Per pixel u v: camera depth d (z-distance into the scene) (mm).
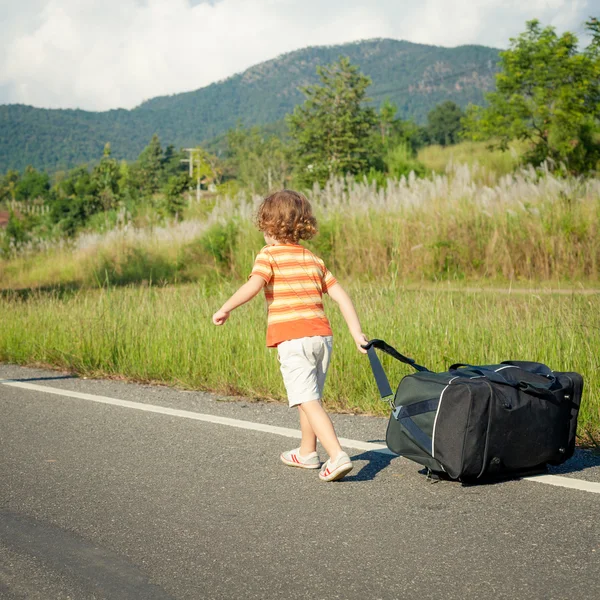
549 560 2844
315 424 3793
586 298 7383
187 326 7535
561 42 25094
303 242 15281
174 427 5059
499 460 3607
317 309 3912
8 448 4684
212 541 3129
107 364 7445
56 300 10047
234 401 5898
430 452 3648
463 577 2717
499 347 6020
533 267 13664
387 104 48719
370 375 5938
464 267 14117
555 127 24656
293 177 38875
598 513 3320
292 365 3834
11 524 3389
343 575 2766
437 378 3727
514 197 14953
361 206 15953
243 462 4230
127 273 18828
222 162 99188
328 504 3525
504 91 25938
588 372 5316
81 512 3523
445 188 16062
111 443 4723
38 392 6445
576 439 4477
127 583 2752
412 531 3166
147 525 3334
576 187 14812
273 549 3025
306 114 37750
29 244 26172
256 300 8594
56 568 2896
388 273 14156
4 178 146625
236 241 17219
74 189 52062
